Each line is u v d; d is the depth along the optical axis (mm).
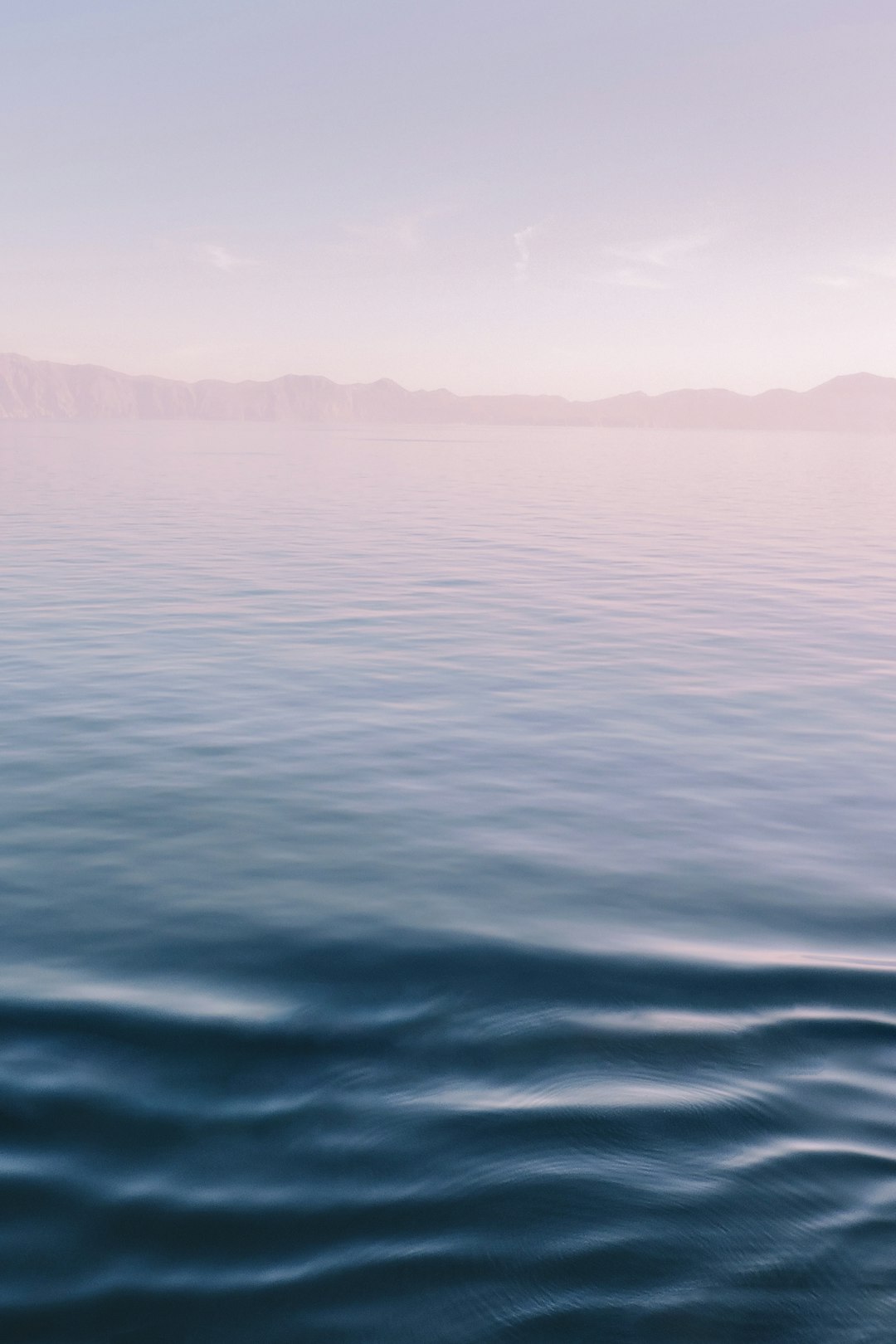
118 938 6941
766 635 18281
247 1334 3574
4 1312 3652
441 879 8078
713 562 28203
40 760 10945
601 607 21000
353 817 9430
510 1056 5434
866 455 147000
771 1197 4266
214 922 7223
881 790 10398
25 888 7773
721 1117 4852
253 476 67250
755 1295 3744
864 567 27594
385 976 6410
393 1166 4461
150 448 114750
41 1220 4113
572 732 12336
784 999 6137
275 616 19578
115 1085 5109
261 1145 4613
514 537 34125
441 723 12656
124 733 11953
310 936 7004
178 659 15875
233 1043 5551
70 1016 5844
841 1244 3996
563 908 7555
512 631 18438
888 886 8070
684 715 13125
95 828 9055
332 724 12500
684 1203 4230
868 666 15969
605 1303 3715
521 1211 4180
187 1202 4223
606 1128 4742
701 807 9836
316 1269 3867
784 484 68812
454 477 70750
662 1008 6004
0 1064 5312
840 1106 4965
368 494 53750
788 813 9711
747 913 7516
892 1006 6059
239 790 10117
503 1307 3695
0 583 22984
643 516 42688
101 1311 3664
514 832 9133
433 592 22625
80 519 37625
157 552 28844
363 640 17484
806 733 12406
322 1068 5293
